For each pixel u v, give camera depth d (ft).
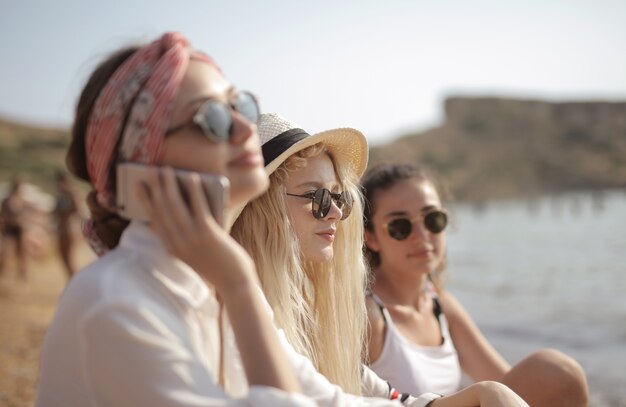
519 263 57.62
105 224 5.60
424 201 11.10
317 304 8.72
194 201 4.64
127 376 4.43
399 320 10.75
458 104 390.01
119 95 4.89
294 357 6.19
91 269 4.81
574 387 8.61
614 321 28.19
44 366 4.97
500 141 370.12
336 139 8.73
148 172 4.62
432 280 11.84
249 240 8.26
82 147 5.46
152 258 4.85
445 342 10.96
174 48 4.85
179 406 4.37
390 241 11.10
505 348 23.57
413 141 368.48
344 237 9.00
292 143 8.33
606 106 376.48
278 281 8.03
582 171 336.49
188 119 4.79
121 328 4.44
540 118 382.22
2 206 44.93
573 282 43.52
